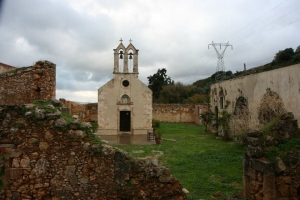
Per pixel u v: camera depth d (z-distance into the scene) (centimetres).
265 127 898
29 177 689
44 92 1103
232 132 2212
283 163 778
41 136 700
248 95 1955
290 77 1448
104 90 2731
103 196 697
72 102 3528
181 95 6047
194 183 1059
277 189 775
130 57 2802
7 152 693
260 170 798
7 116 725
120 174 705
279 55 3941
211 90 2989
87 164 700
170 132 2895
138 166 714
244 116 1839
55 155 696
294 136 847
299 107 1367
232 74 5291
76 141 702
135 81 2762
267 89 1689
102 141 745
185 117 4391
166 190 716
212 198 903
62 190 691
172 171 1233
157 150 1791
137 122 2744
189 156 1562
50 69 1134
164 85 6388
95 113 3706
